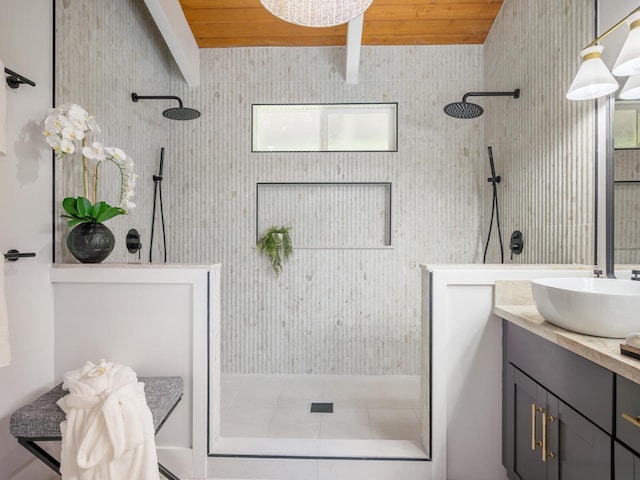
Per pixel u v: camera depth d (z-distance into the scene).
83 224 1.75
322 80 2.93
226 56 2.96
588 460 1.09
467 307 1.70
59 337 1.73
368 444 1.82
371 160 2.92
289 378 2.90
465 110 2.22
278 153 2.94
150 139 2.73
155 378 1.64
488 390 1.69
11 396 1.53
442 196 2.90
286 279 2.95
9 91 1.52
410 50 2.91
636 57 1.27
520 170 2.28
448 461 1.70
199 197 2.96
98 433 1.24
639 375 0.87
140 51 2.56
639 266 1.44
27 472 1.60
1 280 1.30
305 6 1.74
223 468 1.71
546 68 1.98
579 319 1.16
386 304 2.94
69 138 1.58
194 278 1.68
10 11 1.52
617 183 1.53
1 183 1.48
